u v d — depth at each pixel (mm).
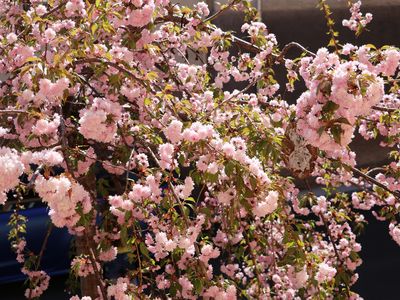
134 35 3041
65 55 2436
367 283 5633
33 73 2363
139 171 2605
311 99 2055
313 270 2854
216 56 3773
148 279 2904
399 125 3582
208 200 3648
